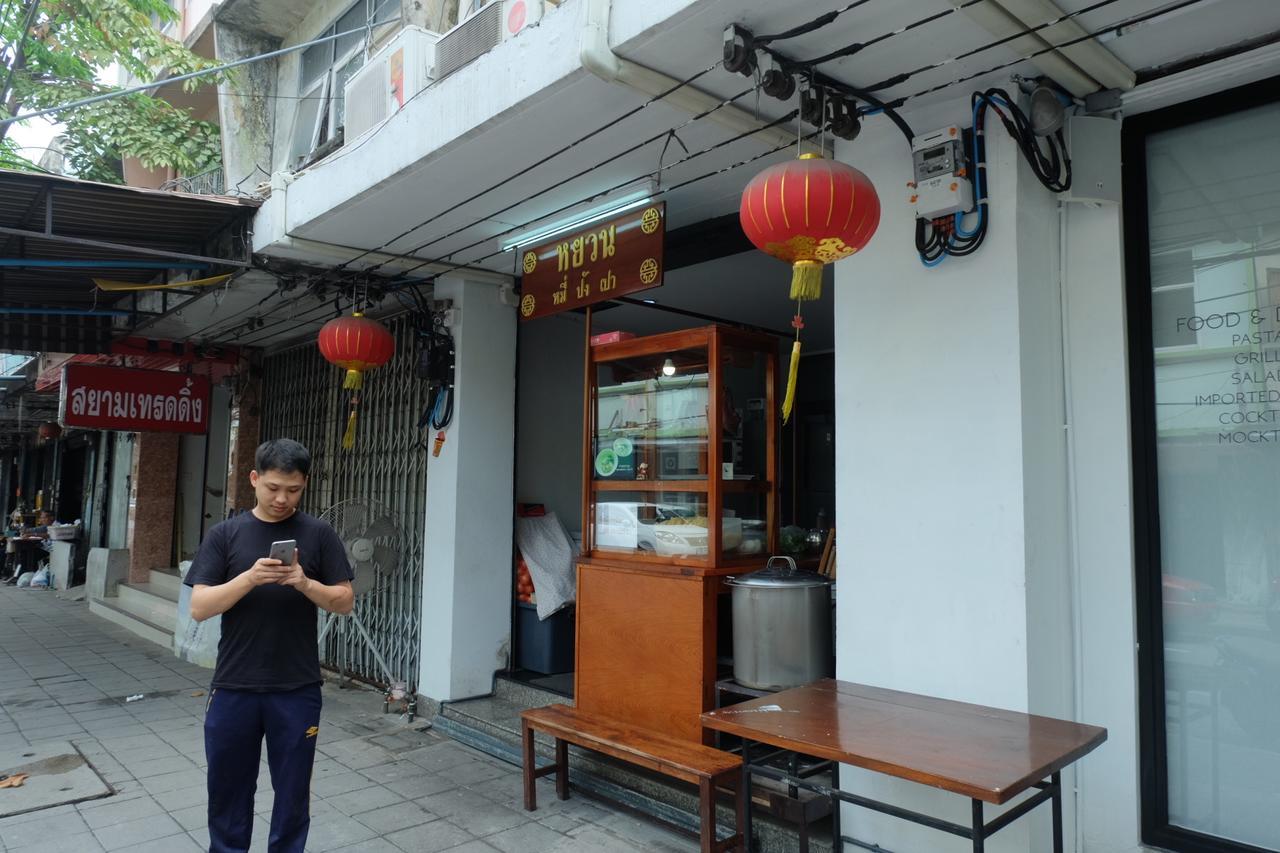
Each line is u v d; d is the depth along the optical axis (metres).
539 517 6.17
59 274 6.15
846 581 3.41
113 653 8.09
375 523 5.84
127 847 3.69
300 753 2.89
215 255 5.72
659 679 4.05
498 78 3.44
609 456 4.64
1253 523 2.81
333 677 6.91
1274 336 2.82
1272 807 2.72
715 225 4.69
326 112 7.02
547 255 4.74
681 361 4.31
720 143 3.62
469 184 4.19
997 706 2.93
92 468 14.26
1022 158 3.02
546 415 6.46
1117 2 2.56
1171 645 2.95
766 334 4.38
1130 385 3.04
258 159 7.83
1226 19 2.64
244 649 2.86
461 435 5.59
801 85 3.04
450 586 5.52
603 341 4.71
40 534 14.80
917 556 3.18
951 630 3.06
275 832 2.87
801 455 7.92
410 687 5.97
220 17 7.73
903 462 3.24
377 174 4.18
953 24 2.72
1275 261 2.84
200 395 7.84
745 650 3.72
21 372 13.44
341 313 6.78
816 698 3.03
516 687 5.48
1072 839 3.01
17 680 6.95
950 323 3.14
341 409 7.32
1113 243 3.07
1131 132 3.13
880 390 3.34
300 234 4.96
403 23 5.67
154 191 4.85
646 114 3.41
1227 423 2.88
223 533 2.95
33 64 9.01
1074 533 3.09
